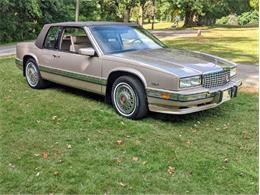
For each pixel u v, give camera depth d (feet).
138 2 143.13
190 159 13.05
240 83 18.95
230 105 20.18
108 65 18.02
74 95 22.06
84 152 13.64
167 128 16.38
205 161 12.89
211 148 14.16
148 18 181.06
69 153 13.53
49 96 21.85
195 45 56.03
